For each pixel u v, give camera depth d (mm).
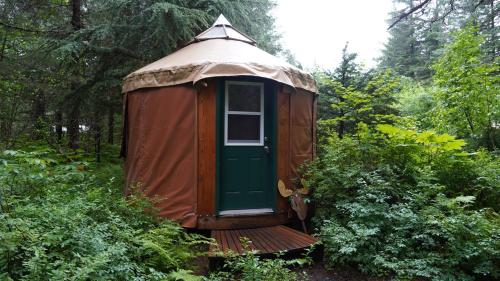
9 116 8109
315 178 5238
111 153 9914
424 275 3453
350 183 4742
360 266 3799
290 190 5242
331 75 7785
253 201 5121
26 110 8539
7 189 3721
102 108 8297
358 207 4168
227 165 5000
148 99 5320
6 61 7379
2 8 7742
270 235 4582
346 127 7844
